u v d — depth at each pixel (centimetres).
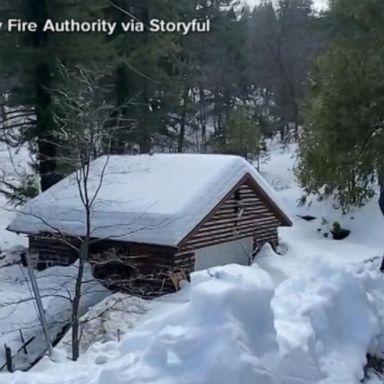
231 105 4341
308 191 2183
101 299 1515
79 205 1741
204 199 1675
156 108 2861
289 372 632
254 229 1964
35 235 1772
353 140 1392
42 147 2066
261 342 582
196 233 1664
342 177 1485
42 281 1623
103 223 1652
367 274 909
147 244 1612
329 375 705
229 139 3431
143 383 512
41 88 2067
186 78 3362
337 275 872
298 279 883
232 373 520
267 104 4688
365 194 1595
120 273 1647
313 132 1495
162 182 1775
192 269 1667
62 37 2056
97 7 2189
